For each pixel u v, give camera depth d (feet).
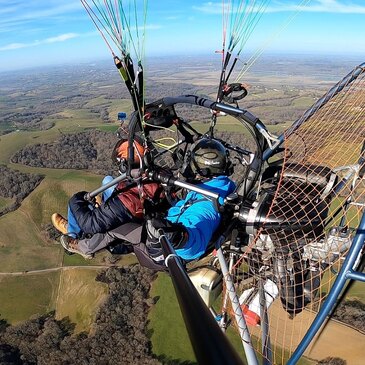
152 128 12.87
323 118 13.56
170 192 12.40
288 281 12.36
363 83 13.33
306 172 12.74
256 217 11.62
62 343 116.88
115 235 12.76
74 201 13.23
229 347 4.28
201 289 13.42
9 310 135.03
